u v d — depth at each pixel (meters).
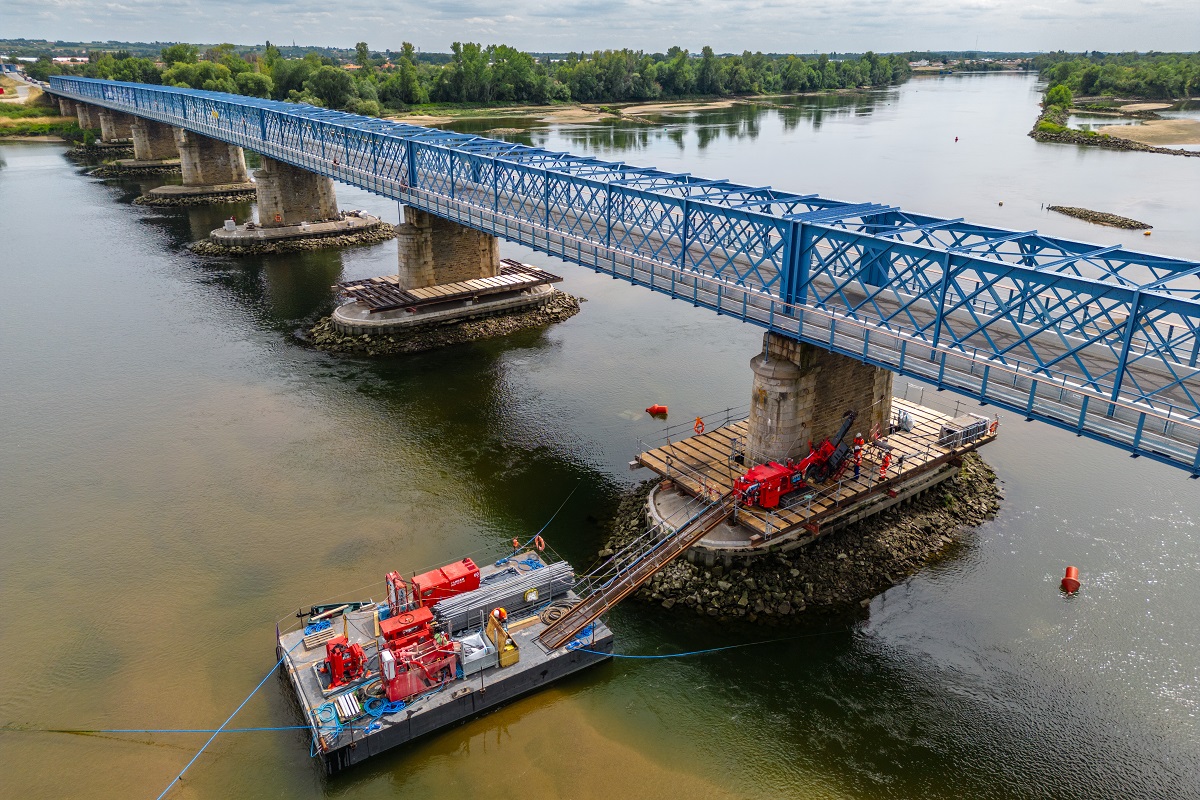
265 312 68.25
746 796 26.31
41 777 26.92
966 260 28.73
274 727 28.83
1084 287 25.98
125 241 90.31
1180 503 41.22
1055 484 43.06
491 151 60.38
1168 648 32.19
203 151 113.38
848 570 35.97
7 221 98.81
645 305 70.81
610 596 32.38
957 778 27.12
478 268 67.62
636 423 49.31
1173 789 26.69
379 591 35.12
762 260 36.62
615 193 44.69
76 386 54.53
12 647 32.28
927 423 42.81
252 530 39.34
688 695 30.27
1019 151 145.88
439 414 50.72
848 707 29.83
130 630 33.16
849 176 119.31
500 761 27.44
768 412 36.66
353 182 71.50
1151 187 111.88
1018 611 34.19
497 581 33.31
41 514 40.69
